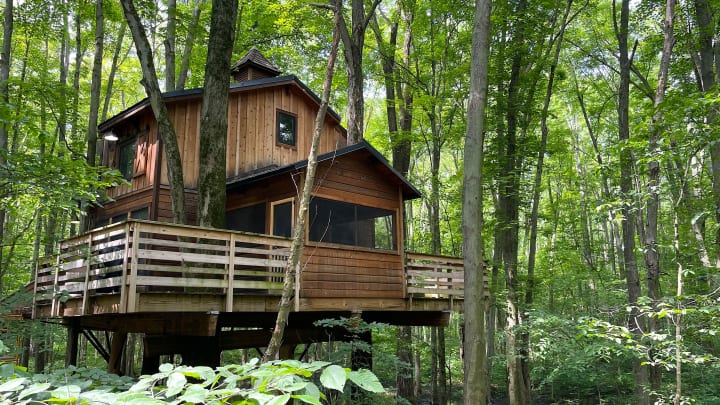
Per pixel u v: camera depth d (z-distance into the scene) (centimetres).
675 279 1334
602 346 909
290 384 167
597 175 853
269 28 1962
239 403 173
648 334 712
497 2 1387
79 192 666
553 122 2578
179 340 866
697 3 1111
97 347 1155
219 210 895
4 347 283
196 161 1254
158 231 711
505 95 1501
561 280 1928
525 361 1416
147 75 916
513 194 1398
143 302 685
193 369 186
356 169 1087
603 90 2231
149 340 836
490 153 1480
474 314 677
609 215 860
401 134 1587
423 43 1862
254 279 1024
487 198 1950
